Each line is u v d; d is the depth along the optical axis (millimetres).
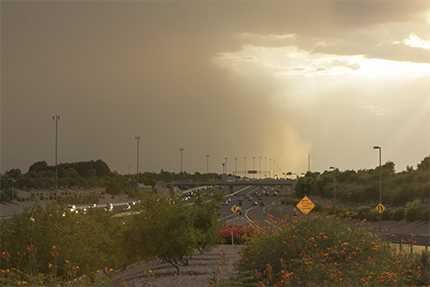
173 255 37812
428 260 27000
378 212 86375
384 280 22422
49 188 151750
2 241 27625
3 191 109188
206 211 46719
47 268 26812
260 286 22531
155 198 39500
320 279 22203
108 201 131250
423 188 105000
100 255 29875
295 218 28469
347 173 154875
